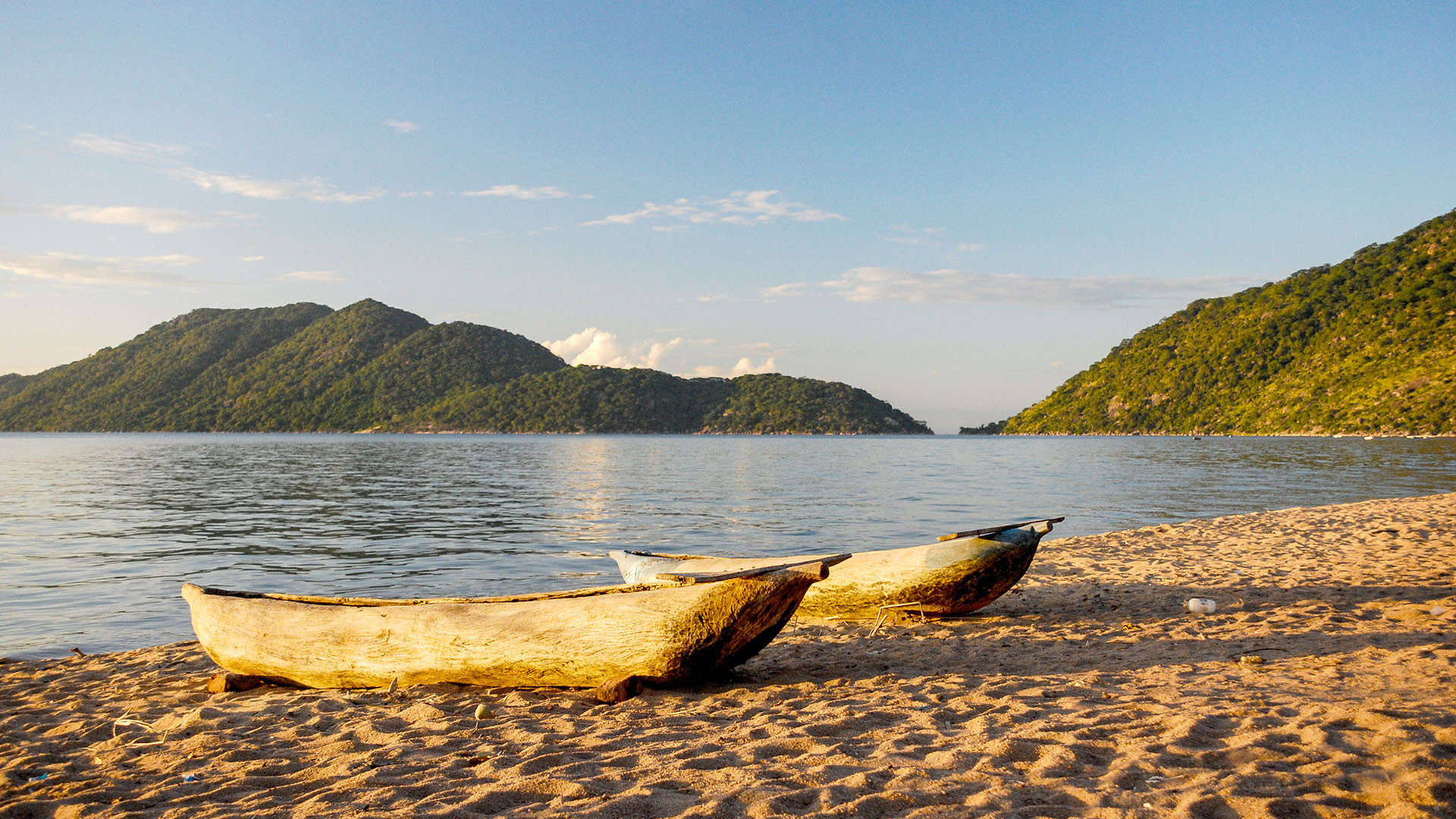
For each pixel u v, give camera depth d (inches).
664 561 387.5
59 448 3764.8
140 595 481.4
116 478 1638.8
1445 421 4731.8
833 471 1959.9
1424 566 430.0
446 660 242.8
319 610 258.4
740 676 262.2
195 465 2183.8
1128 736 174.2
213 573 553.9
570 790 154.9
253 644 258.7
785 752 176.9
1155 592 396.8
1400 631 275.7
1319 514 713.0
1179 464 2097.7
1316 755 155.0
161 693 265.6
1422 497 834.8
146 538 738.8
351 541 711.7
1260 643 270.8
